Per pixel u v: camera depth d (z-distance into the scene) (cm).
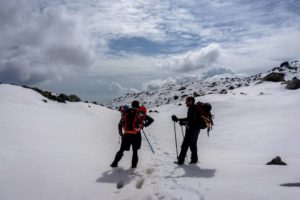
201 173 668
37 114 2034
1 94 2406
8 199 478
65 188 547
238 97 4044
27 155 779
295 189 489
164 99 16875
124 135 733
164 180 613
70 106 3203
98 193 534
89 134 1421
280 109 2270
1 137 973
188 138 779
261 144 1124
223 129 1598
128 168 723
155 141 1383
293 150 973
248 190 495
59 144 1008
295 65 11769
